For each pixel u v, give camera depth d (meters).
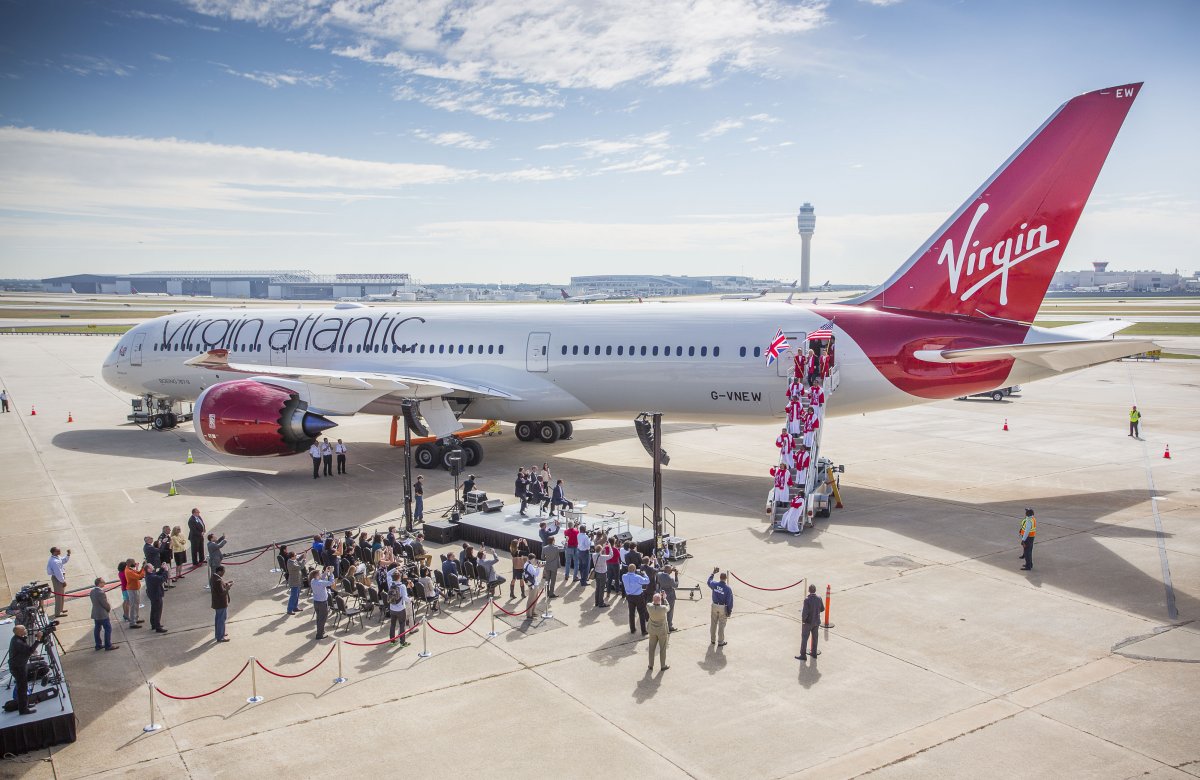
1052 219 24.28
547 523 19.94
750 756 11.96
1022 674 14.43
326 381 28.48
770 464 32.66
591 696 13.85
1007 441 37.19
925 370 25.64
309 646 16.06
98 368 70.31
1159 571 19.66
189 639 16.44
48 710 12.66
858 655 15.27
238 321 38.41
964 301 25.77
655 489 21.19
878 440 37.56
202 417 29.16
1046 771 11.48
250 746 12.41
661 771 11.60
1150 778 11.29
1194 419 43.09
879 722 12.87
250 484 29.33
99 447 36.62
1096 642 15.73
